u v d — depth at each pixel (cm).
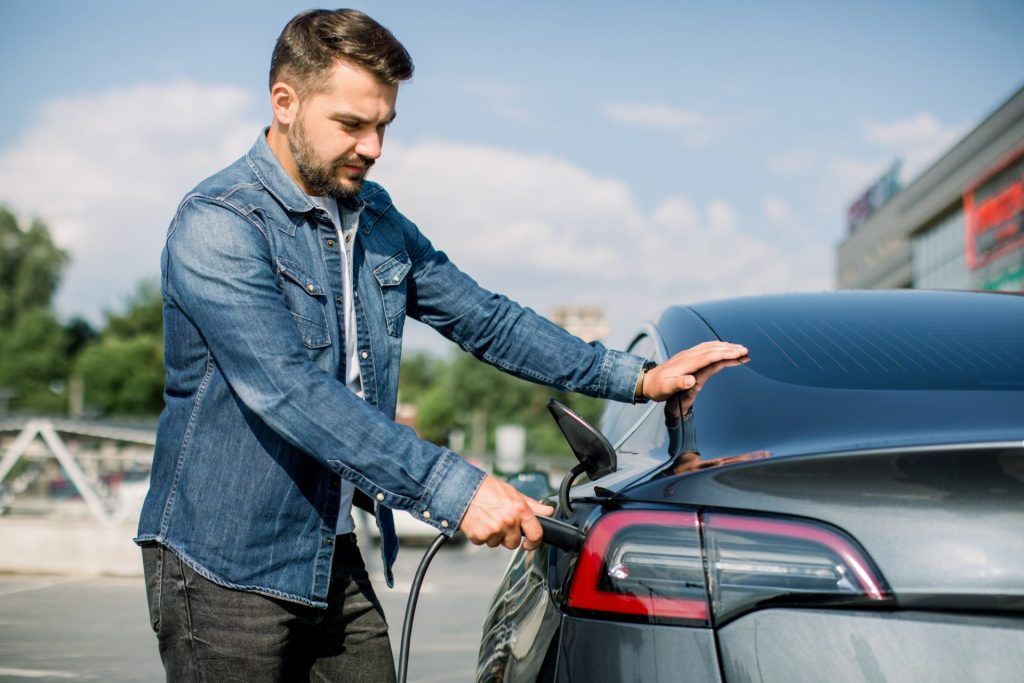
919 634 149
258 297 185
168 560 192
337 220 203
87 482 1116
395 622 684
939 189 4922
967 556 149
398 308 211
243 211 190
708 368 212
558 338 236
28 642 587
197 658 191
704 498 163
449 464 180
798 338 218
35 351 8794
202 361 192
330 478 193
